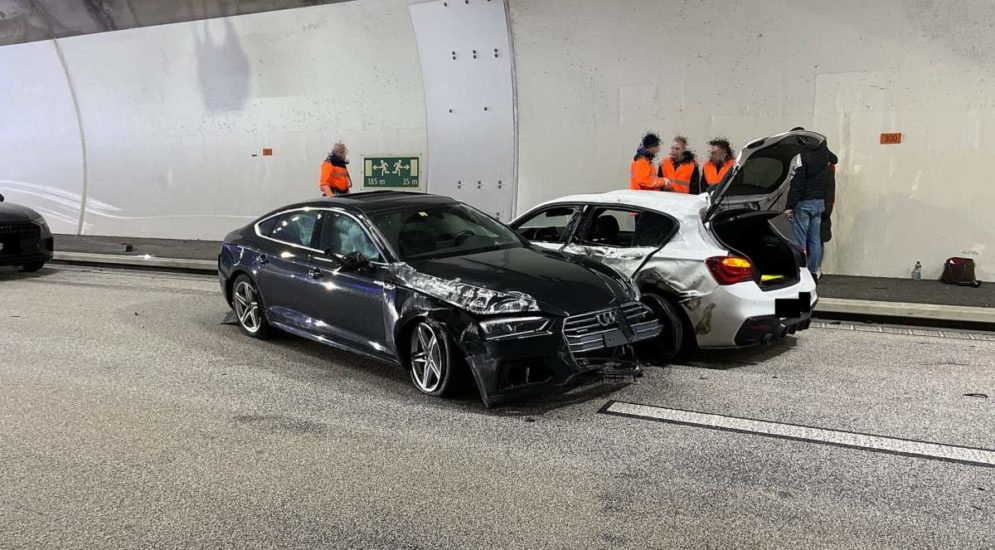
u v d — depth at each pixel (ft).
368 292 18.53
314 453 14.11
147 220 52.47
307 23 43.16
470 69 38.86
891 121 30.96
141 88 50.24
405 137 42.01
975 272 30.60
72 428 15.60
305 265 20.77
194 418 16.20
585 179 37.32
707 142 34.19
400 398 17.51
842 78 31.42
